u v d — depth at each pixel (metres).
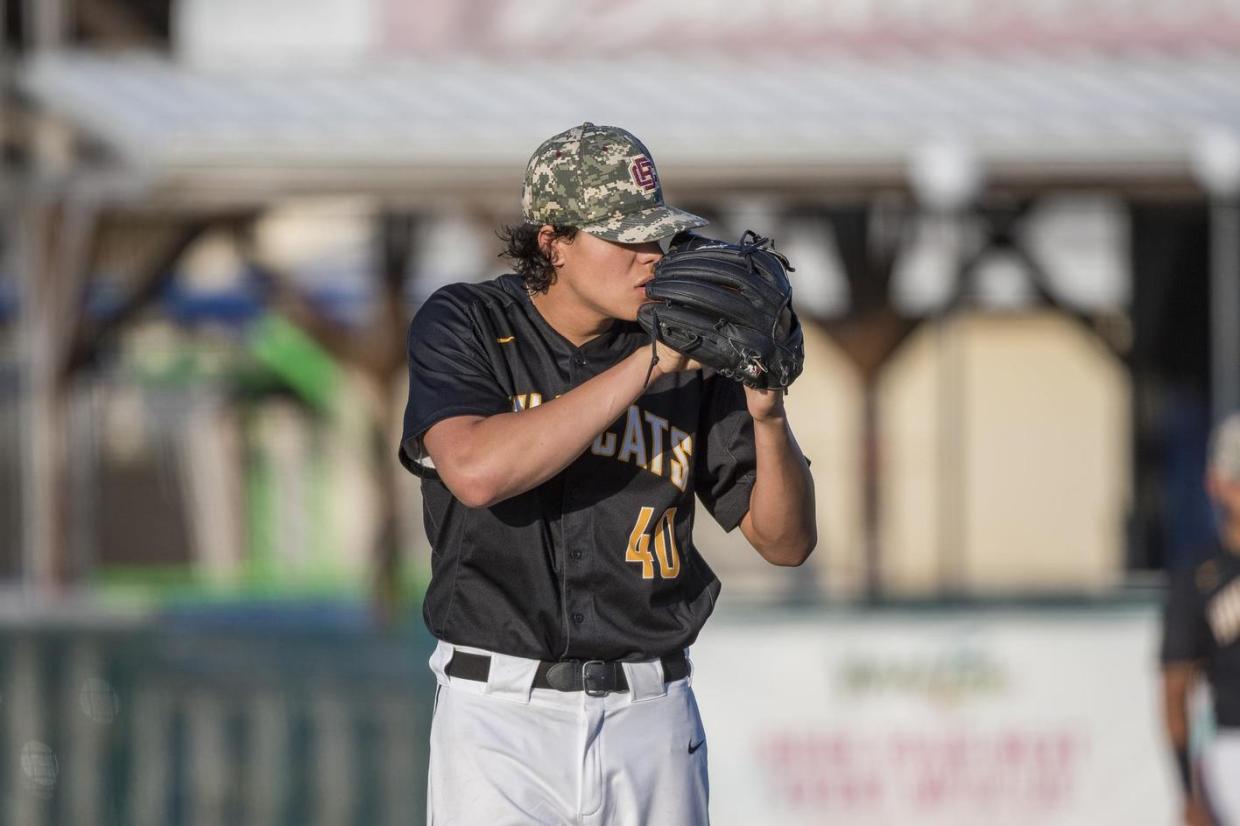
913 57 40.38
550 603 10.40
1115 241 55.72
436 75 39.16
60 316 44.06
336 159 35.72
